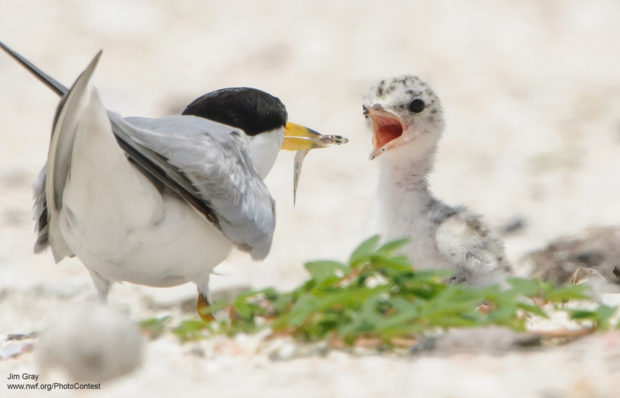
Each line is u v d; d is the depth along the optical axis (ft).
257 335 27.73
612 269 38.14
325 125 70.13
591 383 21.95
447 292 26.86
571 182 58.90
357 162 65.36
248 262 48.67
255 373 24.32
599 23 83.25
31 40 84.28
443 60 78.89
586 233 40.09
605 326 26.53
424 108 38.96
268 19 85.81
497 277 36.09
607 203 55.06
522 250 47.42
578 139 65.46
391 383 22.49
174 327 30.73
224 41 82.94
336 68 78.43
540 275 38.60
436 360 24.34
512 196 57.52
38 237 33.19
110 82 75.92
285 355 25.86
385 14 85.40
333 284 28.32
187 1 89.20
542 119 69.15
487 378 22.47
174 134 30.27
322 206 58.18
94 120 26.91
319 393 22.08
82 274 45.68
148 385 23.82
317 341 26.76
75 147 27.63
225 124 34.50
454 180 60.64
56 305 41.83
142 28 85.30
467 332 25.52
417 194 38.32
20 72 79.51
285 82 76.74
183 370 24.98
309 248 50.83
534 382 22.12
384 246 28.37
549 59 78.48
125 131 28.53
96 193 28.53
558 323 28.99
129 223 29.25
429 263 37.19
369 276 28.45
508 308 26.37
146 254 30.12
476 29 82.74
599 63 77.25
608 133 65.98
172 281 31.71
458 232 36.40
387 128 40.42
